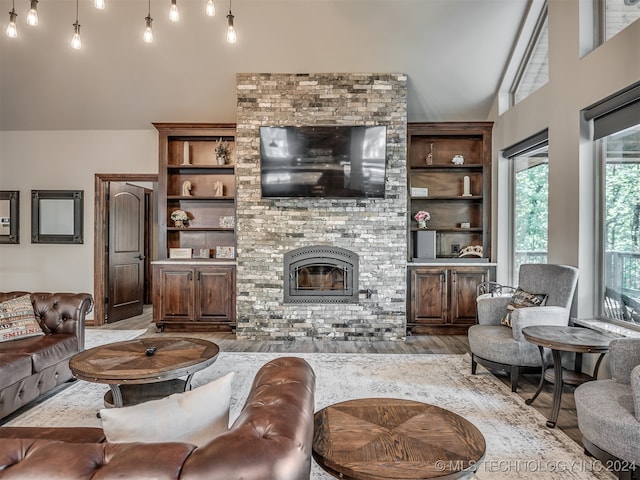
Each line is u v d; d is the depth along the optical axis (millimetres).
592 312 3467
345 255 4898
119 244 6023
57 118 5469
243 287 4922
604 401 2068
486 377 3557
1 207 5645
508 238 5156
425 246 5328
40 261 5656
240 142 4895
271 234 4910
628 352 2273
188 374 2486
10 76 4945
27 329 3201
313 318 4906
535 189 4566
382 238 4902
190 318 5164
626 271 3176
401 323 4891
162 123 5352
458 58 4727
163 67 4855
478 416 2775
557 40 3799
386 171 4883
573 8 3551
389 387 3309
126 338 4926
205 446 939
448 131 5383
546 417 2768
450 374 3637
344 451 1425
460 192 5633
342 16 4363
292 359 1802
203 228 5438
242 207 4918
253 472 881
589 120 3457
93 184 5645
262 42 4594
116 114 5426
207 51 4684
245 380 3465
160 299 5168
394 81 4867
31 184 5656
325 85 4848
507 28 4430
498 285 4508
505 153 5066
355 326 4902
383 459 1374
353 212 4906
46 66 4852
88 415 2791
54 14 4375
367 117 4863
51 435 1688
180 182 5680
